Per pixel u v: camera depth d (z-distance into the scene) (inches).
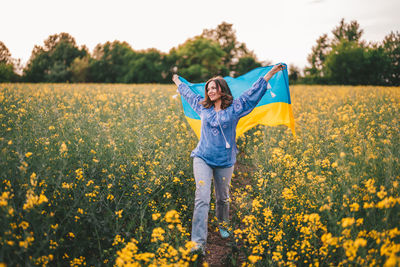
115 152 148.9
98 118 207.2
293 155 180.2
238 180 188.9
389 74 1850.4
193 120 181.3
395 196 104.0
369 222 106.0
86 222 106.5
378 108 301.9
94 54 2541.8
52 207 110.3
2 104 249.0
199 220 115.9
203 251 114.9
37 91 408.2
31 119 185.6
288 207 119.0
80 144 149.9
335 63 1948.8
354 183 107.7
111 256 101.7
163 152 155.0
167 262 92.7
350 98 400.8
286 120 161.3
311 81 2101.4
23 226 85.9
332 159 164.6
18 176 108.3
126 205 121.6
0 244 85.7
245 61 2898.6
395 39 1881.2
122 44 2568.9
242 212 134.7
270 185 131.7
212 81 123.2
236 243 119.6
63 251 101.3
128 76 2356.1
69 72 2322.8
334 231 98.7
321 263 96.6
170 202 137.3
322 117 275.9
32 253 92.0
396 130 175.2
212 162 122.2
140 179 137.3
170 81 2418.8
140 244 110.5
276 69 121.9
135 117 241.3
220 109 122.6
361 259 77.5
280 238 101.0
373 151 147.6
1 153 109.9
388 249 74.1
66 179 120.9
